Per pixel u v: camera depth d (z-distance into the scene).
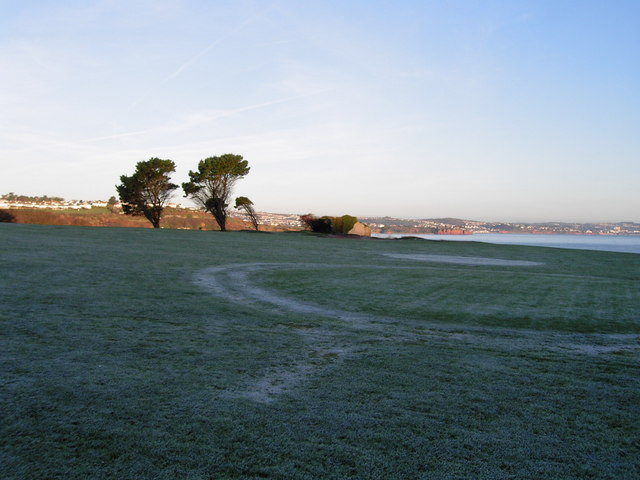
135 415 3.16
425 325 7.46
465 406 3.63
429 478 2.52
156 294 8.84
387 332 6.73
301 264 16.25
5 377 3.79
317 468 2.57
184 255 17.09
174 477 2.42
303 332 6.39
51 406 3.25
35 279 9.62
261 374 4.25
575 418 3.48
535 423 3.35
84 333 5.48
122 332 5.65
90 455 2.61
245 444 2.82
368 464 2.64
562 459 2.80
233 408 3.37
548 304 9.93
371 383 4.12
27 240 19.25
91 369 4.12
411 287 11.65
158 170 46.88
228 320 6.92
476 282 13.01
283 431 3.02
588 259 24.59
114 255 15.54
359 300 9.58
